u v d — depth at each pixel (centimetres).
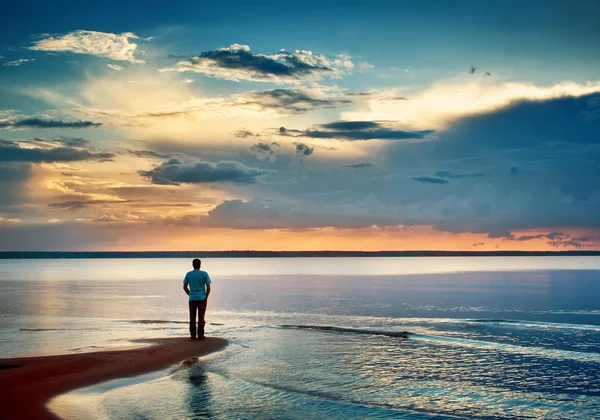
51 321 2422
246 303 3378
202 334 1831
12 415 988
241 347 1716
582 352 1670
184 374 1344
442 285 5412
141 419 991
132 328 2162
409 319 2508
